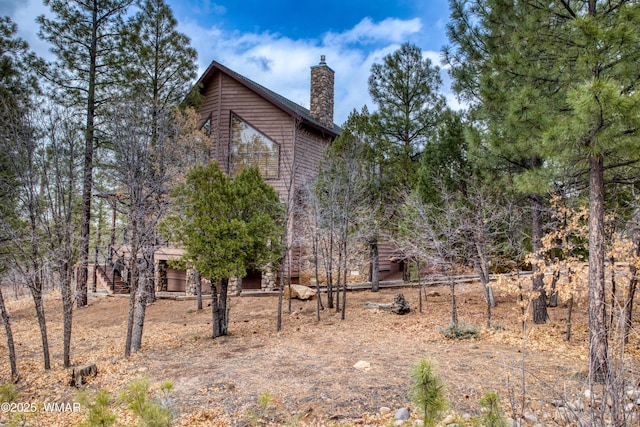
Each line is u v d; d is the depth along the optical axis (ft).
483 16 30.17
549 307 38.06
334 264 41.50
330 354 23.70
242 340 29.07
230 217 31.07
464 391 17.01
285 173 50.44
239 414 15.80
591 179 19.79
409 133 61.41
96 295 55.11
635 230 22.76
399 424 13.99
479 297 43.70
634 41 16.19
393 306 36.47
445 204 34.32
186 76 48.14
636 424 9.64
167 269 57.36
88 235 33.65
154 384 19.52
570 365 20.17
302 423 14.94
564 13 20.94
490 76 23.75
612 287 20.34
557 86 21.42
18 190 24.36
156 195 30.25
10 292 62.18
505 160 28.09
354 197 38.17
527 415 14.10
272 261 32.17
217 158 52.37
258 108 53.11
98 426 8.80
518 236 34.32
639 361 18.70
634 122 15.52
